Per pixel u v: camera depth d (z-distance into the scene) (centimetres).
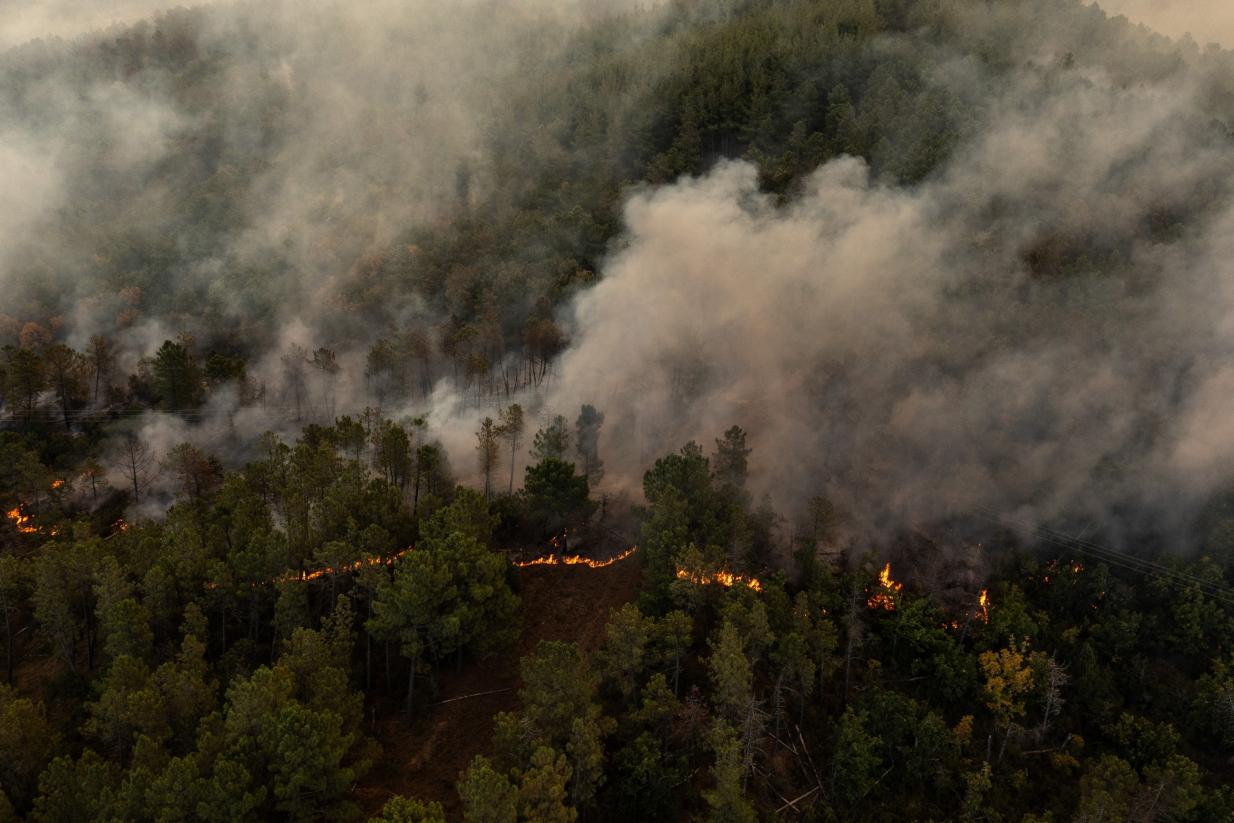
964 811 6209
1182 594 7894
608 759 5734
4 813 4403
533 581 8194
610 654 5988
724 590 6794
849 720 6266
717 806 5053
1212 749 6981
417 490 9156
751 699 5388
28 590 7262
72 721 6150
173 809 4312
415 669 6462
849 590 7812
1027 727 7175
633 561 8094
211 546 7006
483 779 4294
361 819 5406
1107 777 6012
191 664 5734
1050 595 8306
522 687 6762
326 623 6147
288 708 4697
